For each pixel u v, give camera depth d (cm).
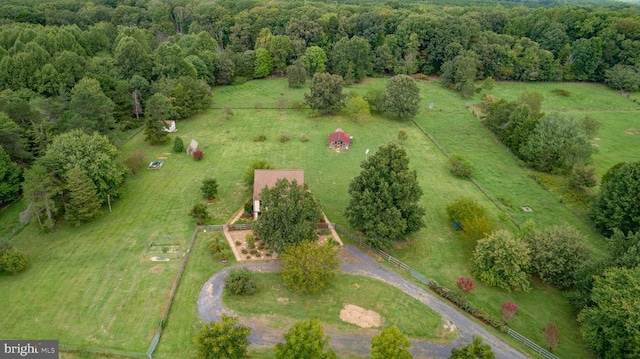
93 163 5566
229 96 10700
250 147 7875
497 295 4631
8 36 9381
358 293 4547
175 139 7519
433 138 8575
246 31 13362
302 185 5488
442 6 17288
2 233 5253
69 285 4447
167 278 4612
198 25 14388
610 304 3594
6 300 4209
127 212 5769
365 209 4925
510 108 8438
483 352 3294
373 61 12675
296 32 12788
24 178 5453
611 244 4294
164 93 8850
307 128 8850
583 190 6725
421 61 12888
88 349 3700
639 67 11706
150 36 12712
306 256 4369
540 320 4328
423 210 5091
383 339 3309
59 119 6531
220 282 4600
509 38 12719
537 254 4678
